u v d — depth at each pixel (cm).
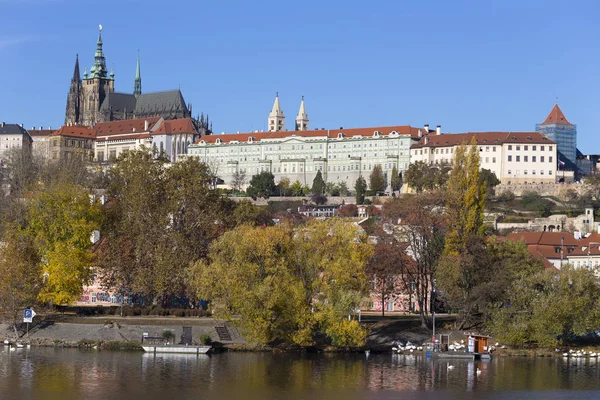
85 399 17425
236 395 18012
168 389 18375
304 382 19275
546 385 19512
